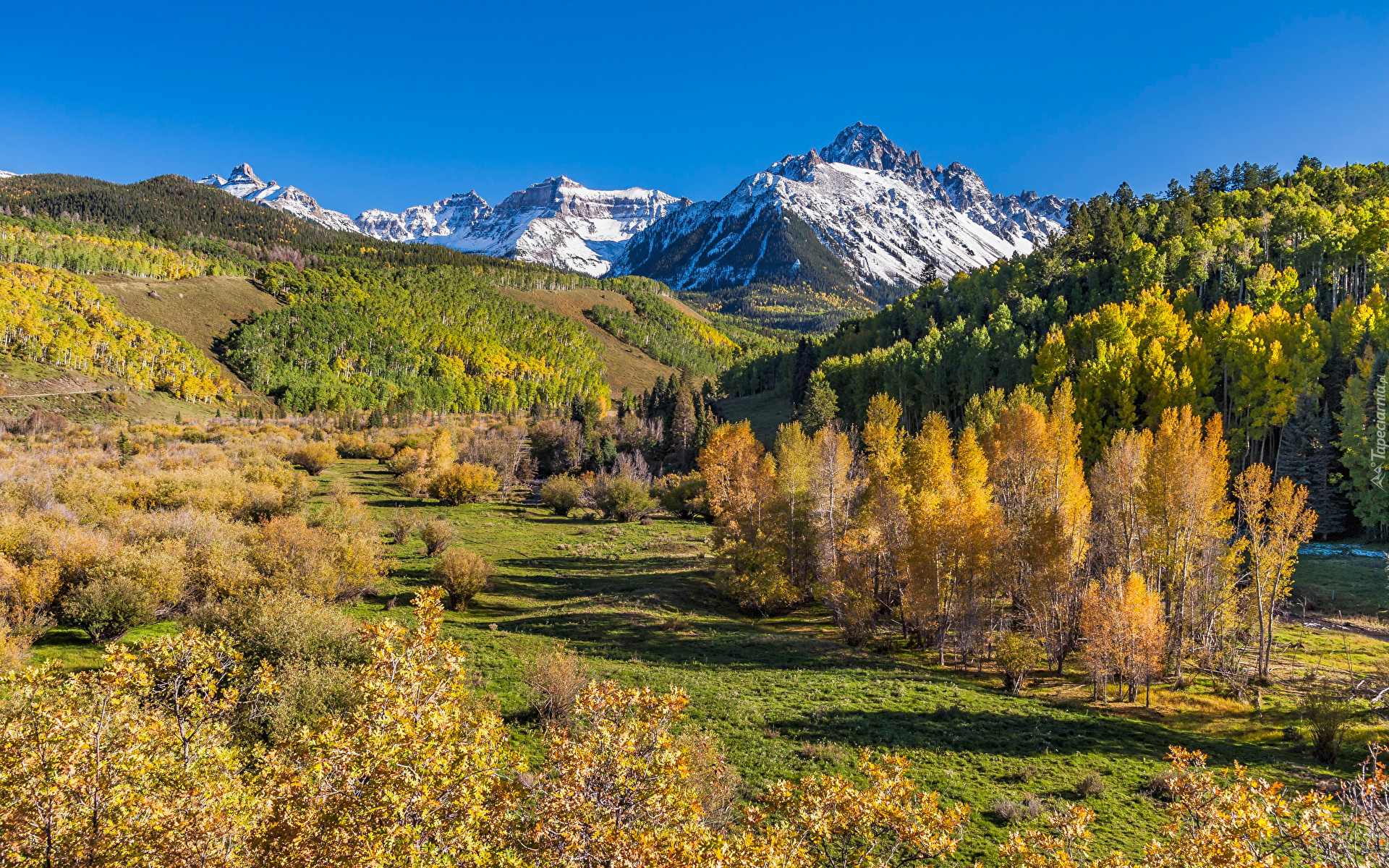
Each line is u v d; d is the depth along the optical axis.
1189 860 9.70
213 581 28.88
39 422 99.12
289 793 8.37
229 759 10.07
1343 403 64.81
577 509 82.06
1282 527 37.53
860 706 26.91
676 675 29.67
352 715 9.41
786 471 55.41
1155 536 40.16
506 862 7.90
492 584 46.75
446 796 7.97
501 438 100.12
